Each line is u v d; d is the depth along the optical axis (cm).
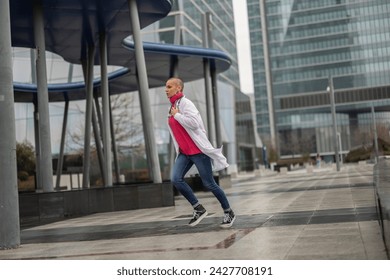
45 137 1828
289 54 16538
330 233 815
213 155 930
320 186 2447
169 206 1927
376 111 15325
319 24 16262
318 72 16112
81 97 3859
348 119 15750
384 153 2392
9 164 947
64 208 1747
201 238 863
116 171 3616
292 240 770
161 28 8438
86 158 2539
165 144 6166
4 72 946
